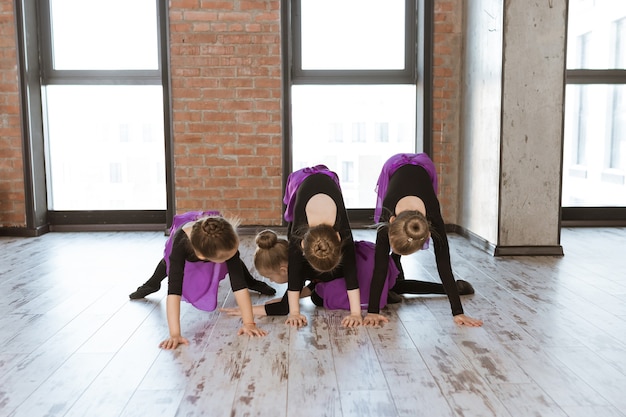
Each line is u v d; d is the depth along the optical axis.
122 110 5.54
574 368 2.13
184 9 5.18
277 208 5.38
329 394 1.92
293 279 2.64
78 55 5.50
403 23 5.49
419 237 2.38
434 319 2.73
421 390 1.95
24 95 5.22
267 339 2.47
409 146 5.62
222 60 5.23
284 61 5.29
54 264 4.06
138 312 2.89
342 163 5.64
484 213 4.55
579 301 3.04
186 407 1.84
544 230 4.23
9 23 5.18
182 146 5.31
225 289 3.38
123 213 5.60
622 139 5.63
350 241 2.66
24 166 5.26
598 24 5.49
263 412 1.80
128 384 2.01
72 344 2.42
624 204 5.69
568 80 5.52
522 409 1.81
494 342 2.41
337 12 5.46
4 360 2.25
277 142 5.32
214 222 2.26
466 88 5.03
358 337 2.48
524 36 4.07
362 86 5.55
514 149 4.15
